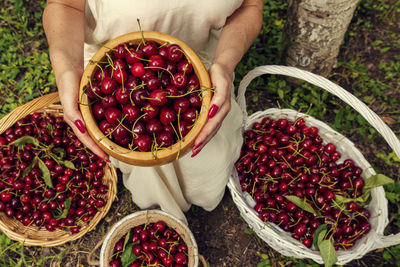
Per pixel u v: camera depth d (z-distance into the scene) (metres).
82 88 0.57
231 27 0.72
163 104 0.58
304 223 0.92
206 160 0.82
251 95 1.27
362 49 1.37
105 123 0.58
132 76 0.60
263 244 1.06
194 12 0.67
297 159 1.00
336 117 1.19
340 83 1.31
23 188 0.97
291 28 1.15
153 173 0.85
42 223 0.96
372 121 0.79
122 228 0.94
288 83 1.28
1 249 1.01
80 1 0.68
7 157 0.99
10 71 1.25
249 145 1.01
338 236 0.92
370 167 0.95
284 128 1.03
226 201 1.12
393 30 1.41
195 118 0.58
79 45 0.66
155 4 0.63
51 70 1.26
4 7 1.37
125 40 0.60
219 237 1.07
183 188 0.95
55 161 1.00
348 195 0.96
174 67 0.61
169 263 0.91
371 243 0.87
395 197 1.10
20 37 1.31
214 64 0.62
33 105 0.98
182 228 0.93
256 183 1.00
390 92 1.30
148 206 1.03
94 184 1.00
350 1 1.02
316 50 1.15
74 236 0.94
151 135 0.58
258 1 0.76
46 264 1.02
